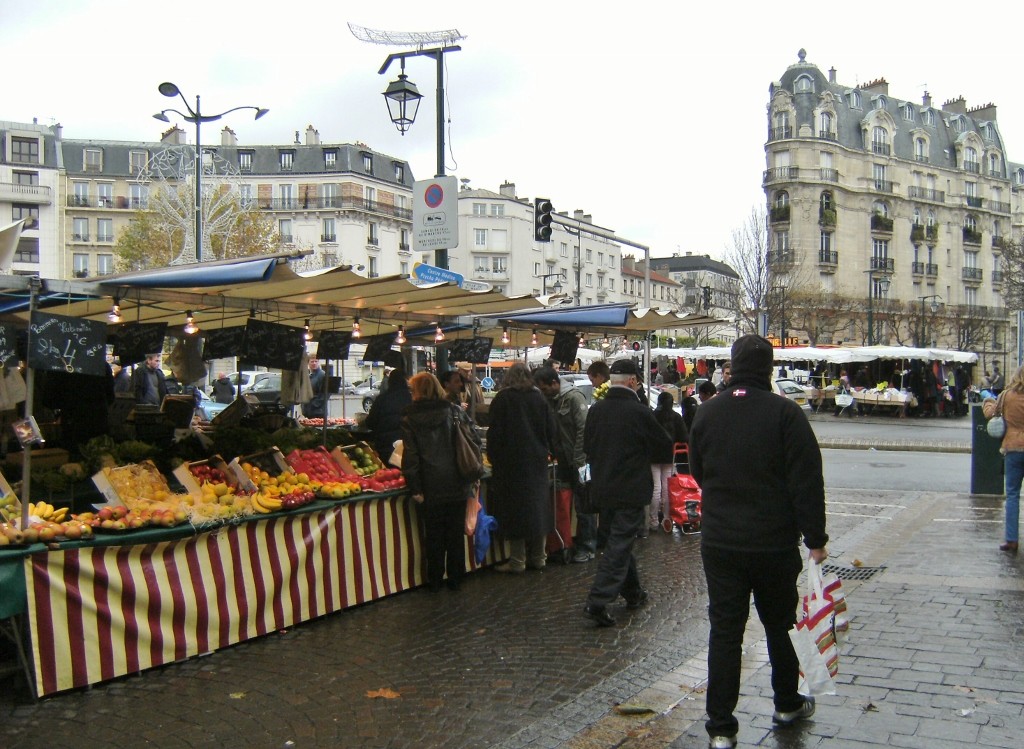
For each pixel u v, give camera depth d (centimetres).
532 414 764
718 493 405
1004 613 629
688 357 3503
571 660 545
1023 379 843
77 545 493
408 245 7650
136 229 4303
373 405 873
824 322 5884
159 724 446
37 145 7069
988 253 7875
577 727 435
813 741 406
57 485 609
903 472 1587
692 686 495
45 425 853
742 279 5138
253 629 591
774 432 393
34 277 513
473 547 777
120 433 872
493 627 621
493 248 8388
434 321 926
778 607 409
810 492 388
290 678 515
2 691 491
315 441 852
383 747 414
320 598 643
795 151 6769
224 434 798
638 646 573
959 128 7838
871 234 7088
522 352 2894
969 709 443
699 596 703
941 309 6844
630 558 658
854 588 711
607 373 778
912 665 515
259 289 685
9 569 467
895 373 3541
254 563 596
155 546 536
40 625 477
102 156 7288
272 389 2364
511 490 765
